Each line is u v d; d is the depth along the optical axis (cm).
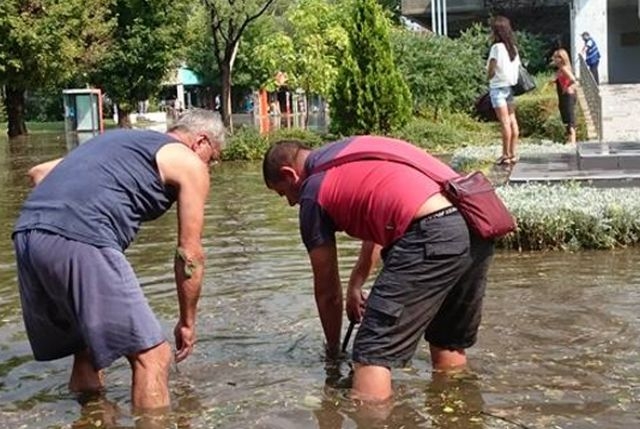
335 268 459
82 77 3850
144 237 927
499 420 390
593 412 396
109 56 3516
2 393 455
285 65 2994
